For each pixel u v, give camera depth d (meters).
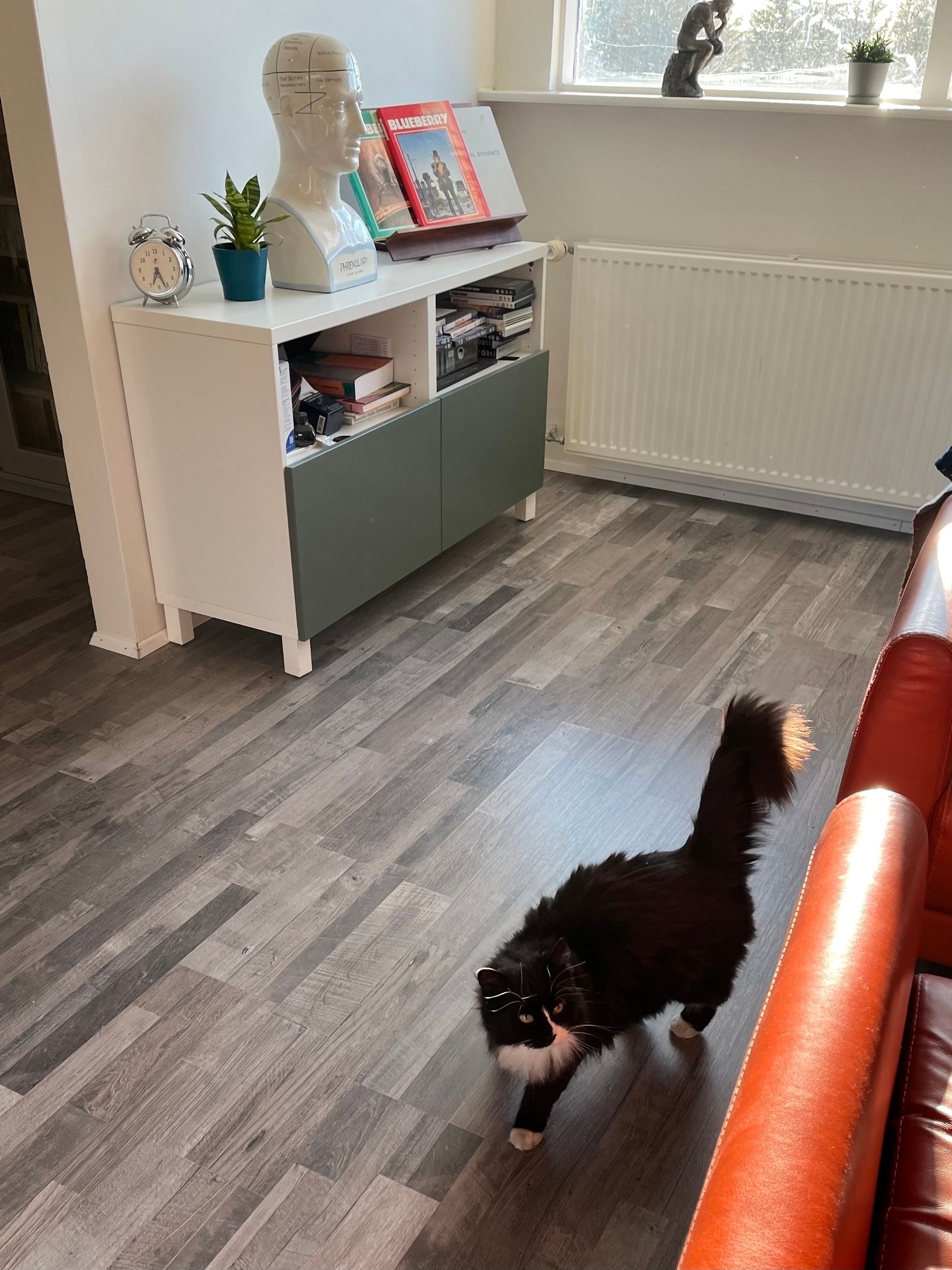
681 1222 1.37
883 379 3.06
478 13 3.32
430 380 2.71
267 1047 1.60
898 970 0.93
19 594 2.95
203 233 2.55
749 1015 1.66
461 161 2.99
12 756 2.27
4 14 2.05
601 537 3.31
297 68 2.31
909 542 3.28
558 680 2.55
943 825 1.49
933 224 2.99
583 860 1.98
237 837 2.03
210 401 2.31
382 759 2.26
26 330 3.36
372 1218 1.36
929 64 2.92
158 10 2.29
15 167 2.19
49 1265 1.31
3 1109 1.50
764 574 3.07
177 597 2.62
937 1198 0.92
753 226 3.23
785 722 1.45
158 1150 1.45
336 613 2.57
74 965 1.75
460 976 1.73
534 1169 1.43
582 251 3.32
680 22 3.22
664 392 3.39
